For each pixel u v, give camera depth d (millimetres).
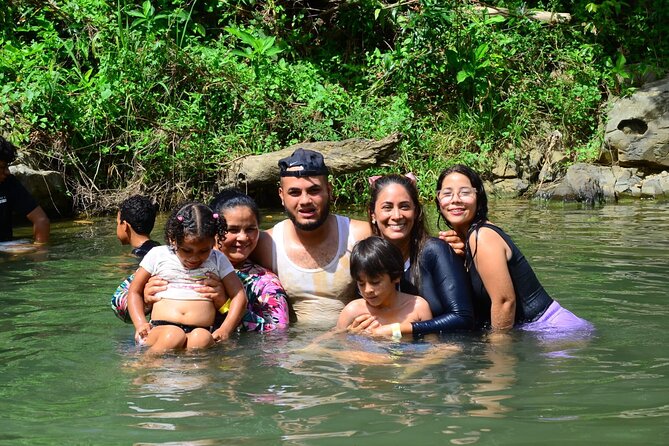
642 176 11797
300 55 13500
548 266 6594
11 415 3463
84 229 9117
